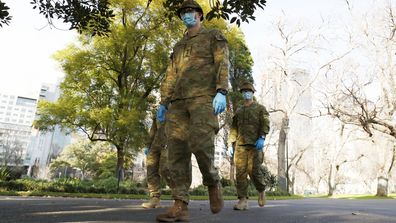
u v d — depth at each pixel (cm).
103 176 3028
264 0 427
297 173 5731
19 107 14700
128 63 1606
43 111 1570
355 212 438
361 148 3928
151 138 530
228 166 3134
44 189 895
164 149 484
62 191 931
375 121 2155
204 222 264
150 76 1680
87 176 4722
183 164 271
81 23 537
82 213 302
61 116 1544
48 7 509
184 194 267
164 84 300
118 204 515
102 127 1644
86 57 1566
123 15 1595
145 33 1534
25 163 8350
